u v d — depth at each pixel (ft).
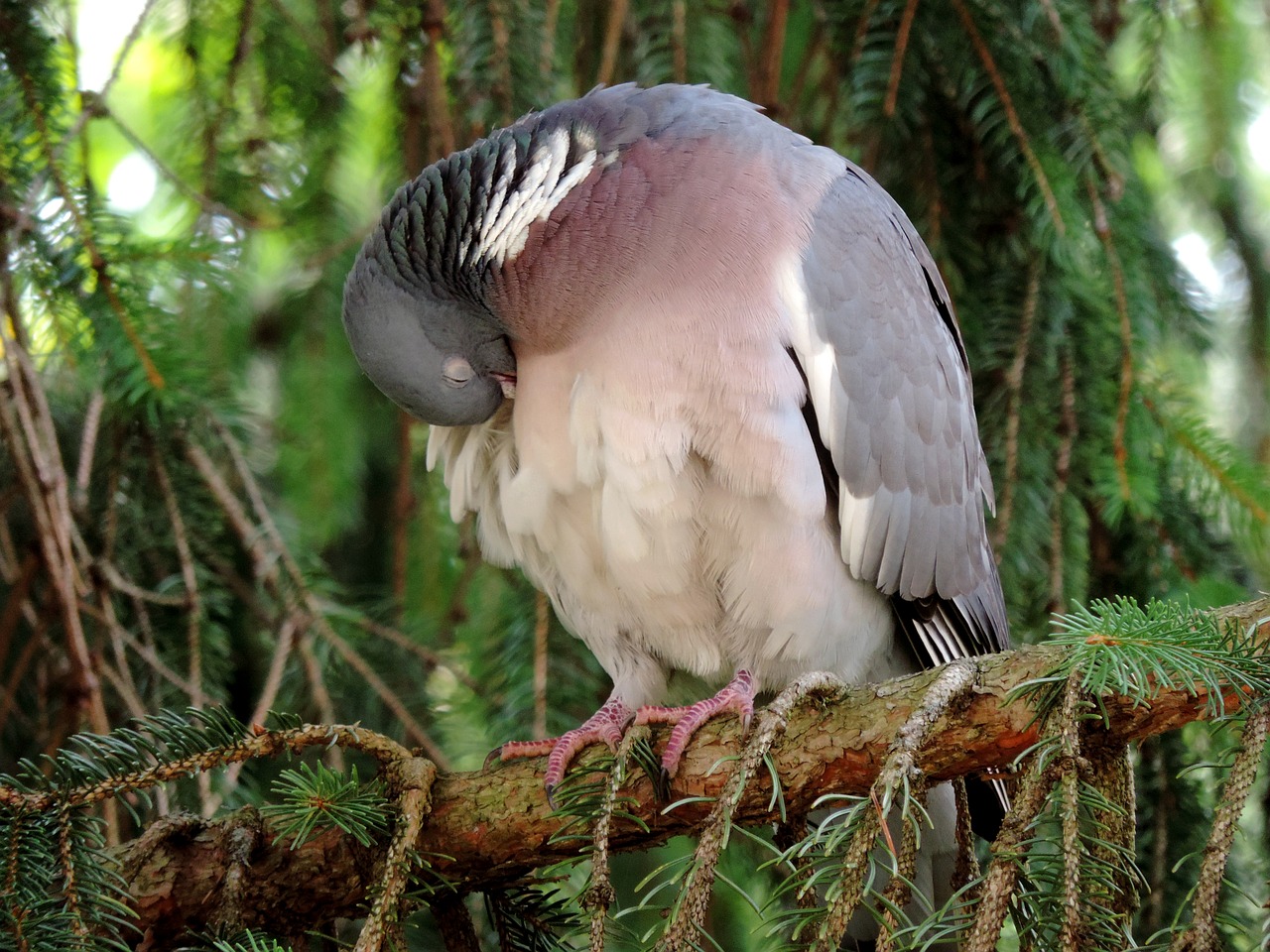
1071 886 12.62
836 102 25.08
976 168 23.43
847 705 15.46
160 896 16.53
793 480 18.78
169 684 22.45
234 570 24.26
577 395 19.40
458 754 23.79
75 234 20.97
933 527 21.20
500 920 17.31
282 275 28.94
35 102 21.11
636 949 17.53
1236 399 28.12
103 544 22.67
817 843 13.94
